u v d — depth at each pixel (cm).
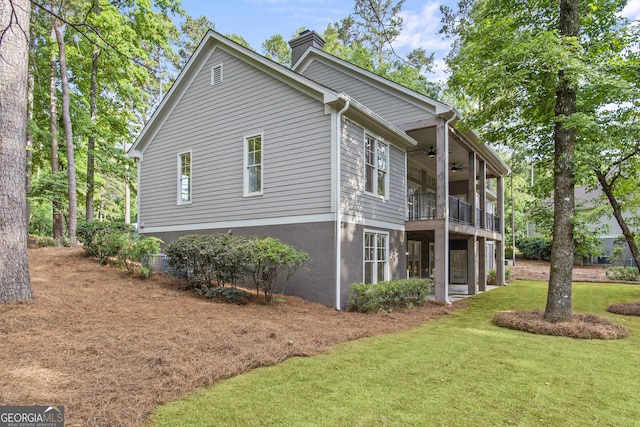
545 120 850
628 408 340
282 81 894
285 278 868
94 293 668
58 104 1680
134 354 409
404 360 465
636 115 798
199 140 1054
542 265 2561
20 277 538
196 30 2783
